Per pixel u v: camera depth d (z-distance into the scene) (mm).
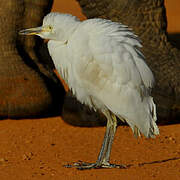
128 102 10516
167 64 14352
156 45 14625
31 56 15875
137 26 14648
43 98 15164
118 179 10242
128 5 14602
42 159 11844
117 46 10484
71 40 10844
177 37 26719
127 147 12586
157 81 14055
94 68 10617
